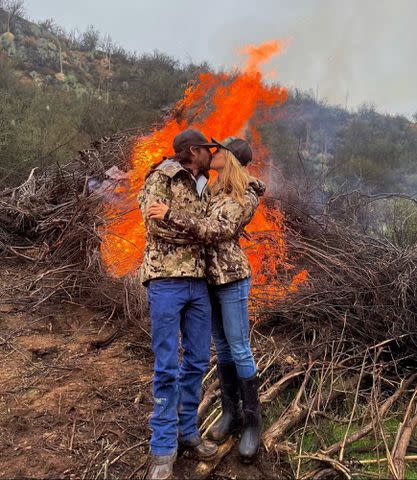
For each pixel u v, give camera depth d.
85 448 2.91
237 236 2.79
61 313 4.73
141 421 3.18
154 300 2.60
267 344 4.13
